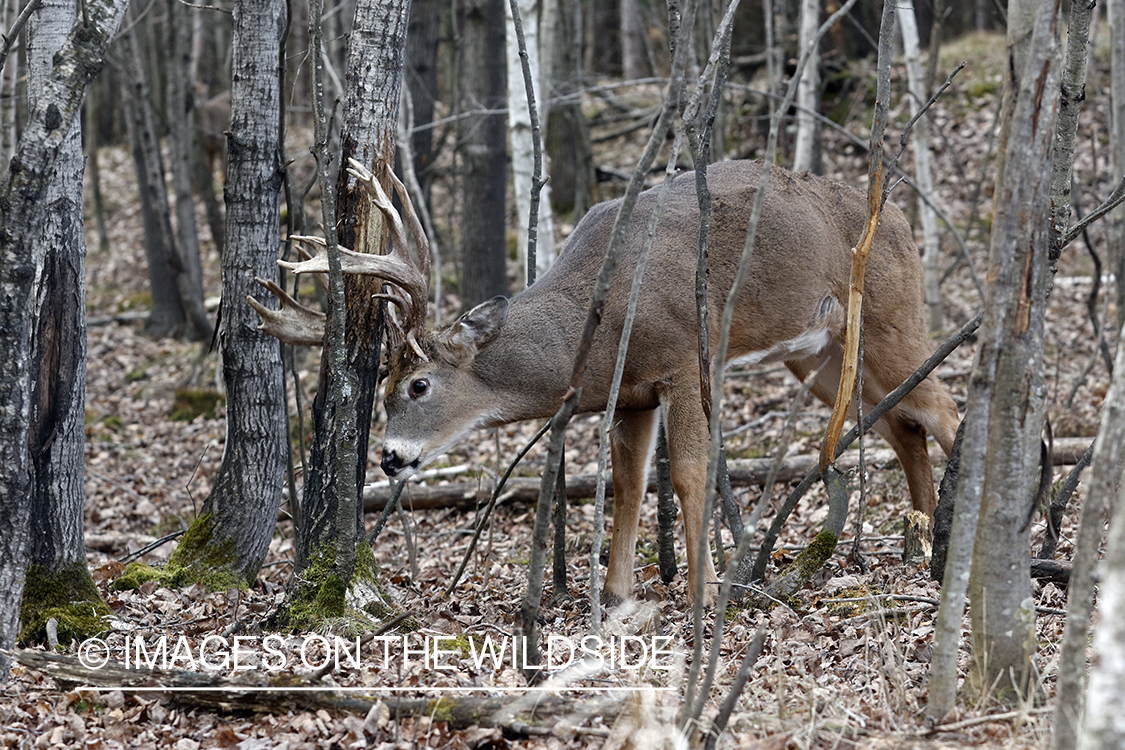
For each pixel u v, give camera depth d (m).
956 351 13.89
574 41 17.92
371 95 6.46
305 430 13.52
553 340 7.26
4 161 11.03
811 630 5.97
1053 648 5.32
